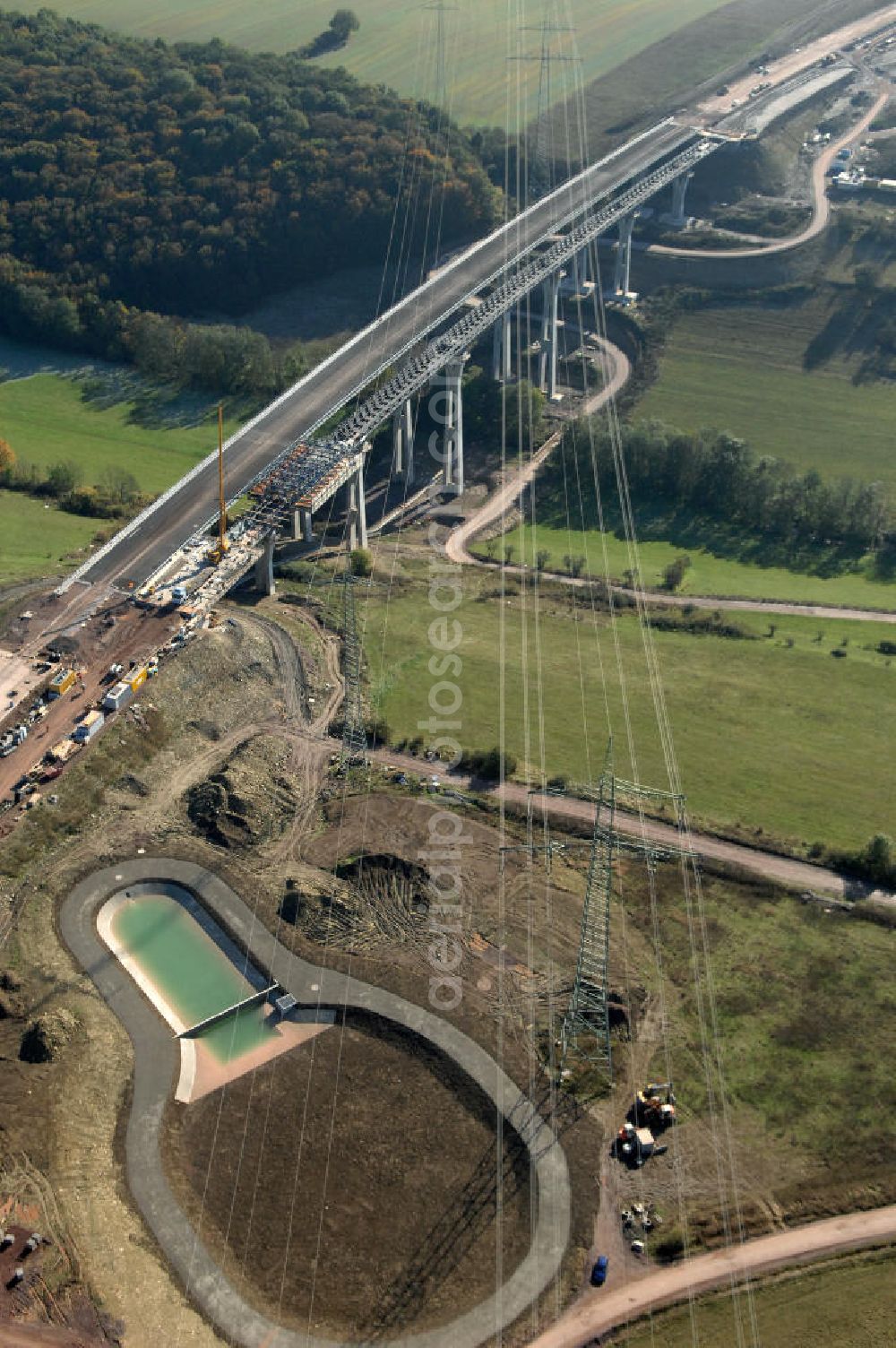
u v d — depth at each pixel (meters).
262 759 169.00
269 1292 110.19
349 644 196.12
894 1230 116.62
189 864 151.50
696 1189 119.31
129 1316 106.50
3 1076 124.00
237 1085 126.75
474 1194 118.00
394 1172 119.44
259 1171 119.12
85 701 168.88
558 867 154.25
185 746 170.88
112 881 148.38
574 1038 131.00
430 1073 128.12
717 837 159.75
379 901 148.25
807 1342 107.75
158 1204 116.00
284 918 145.12
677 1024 135.12
